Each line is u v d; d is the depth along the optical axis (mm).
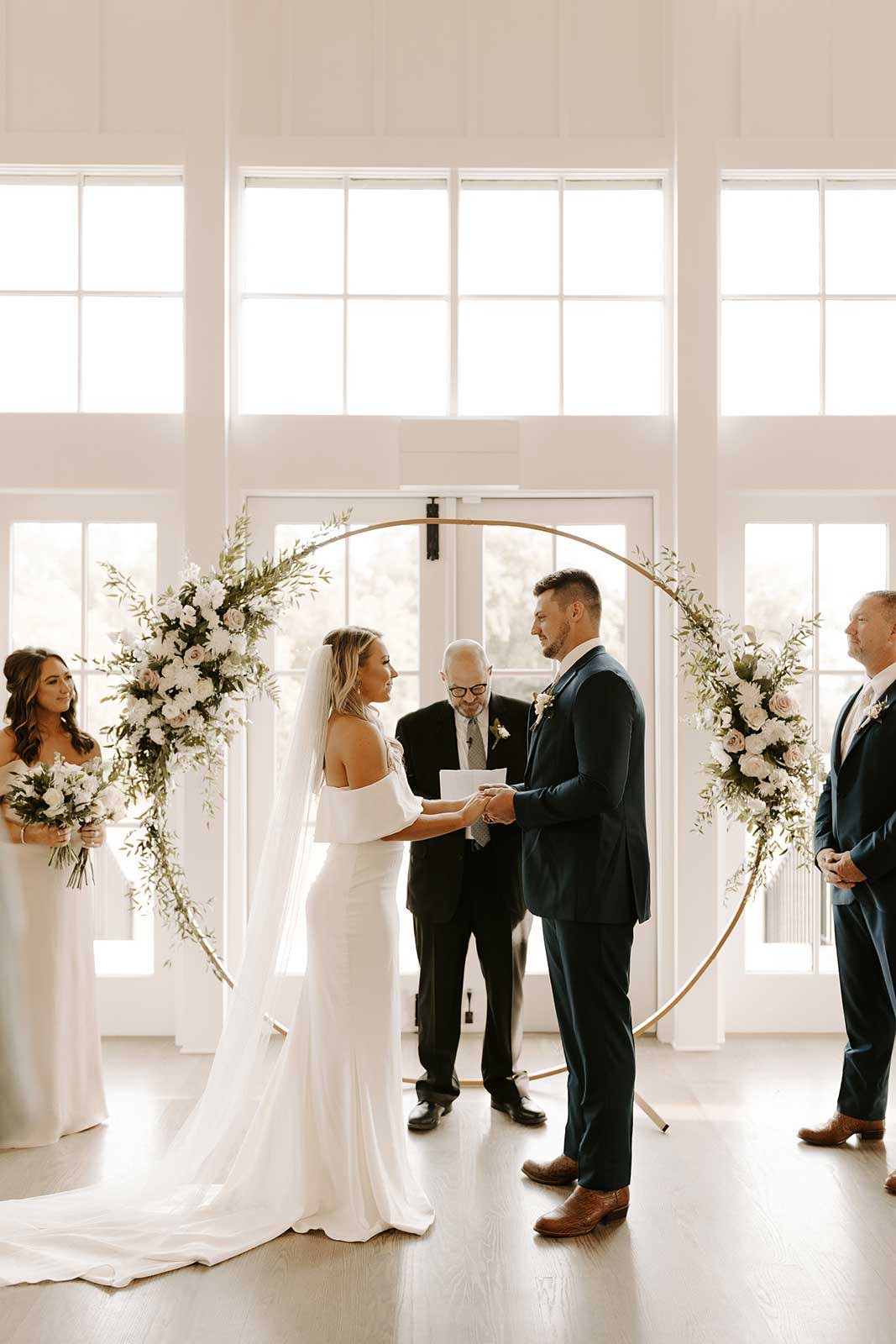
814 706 4957
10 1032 3631
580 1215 2975
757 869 3955
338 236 4930
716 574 4734
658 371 4941
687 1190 3260
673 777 4762
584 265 4941
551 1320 2551
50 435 4766
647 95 4863
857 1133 3660
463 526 4930
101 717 4898
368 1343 2457
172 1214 3039
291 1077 3100
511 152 4824
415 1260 2836
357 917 3094
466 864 3889
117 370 4895
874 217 4973
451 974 3863
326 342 4922
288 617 4914
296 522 4910
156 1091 4141
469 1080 4066
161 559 4898
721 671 3793
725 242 4961
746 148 4836
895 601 3615
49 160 4793
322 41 4852
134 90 4836
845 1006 3691
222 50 4711
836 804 3668
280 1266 2809
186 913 3922
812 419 4824
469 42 4840
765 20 4879
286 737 4879
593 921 3006
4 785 3791
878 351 4957
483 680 3867
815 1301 2637
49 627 4906
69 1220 3014
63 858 3703
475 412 4926
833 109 4879
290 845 3217
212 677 3715
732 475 4816
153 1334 2500
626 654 4918
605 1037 3016
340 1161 3039
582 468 4797
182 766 3779
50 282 4906
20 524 4902
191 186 4699
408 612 4938
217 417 4691
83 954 3812
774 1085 4195
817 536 4949
